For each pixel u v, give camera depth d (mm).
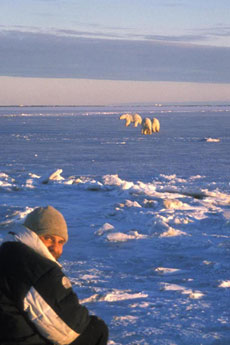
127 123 49812
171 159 43969
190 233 13367
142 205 17641
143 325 6242
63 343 3074
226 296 7781
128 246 11922
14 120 168500
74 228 14039
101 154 49719
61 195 20250
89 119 180250
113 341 5672
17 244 3164
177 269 9695
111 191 20953
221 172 33875
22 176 27781
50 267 3090
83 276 9156
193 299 7566
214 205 18594
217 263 10078
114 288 8344
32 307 2982
